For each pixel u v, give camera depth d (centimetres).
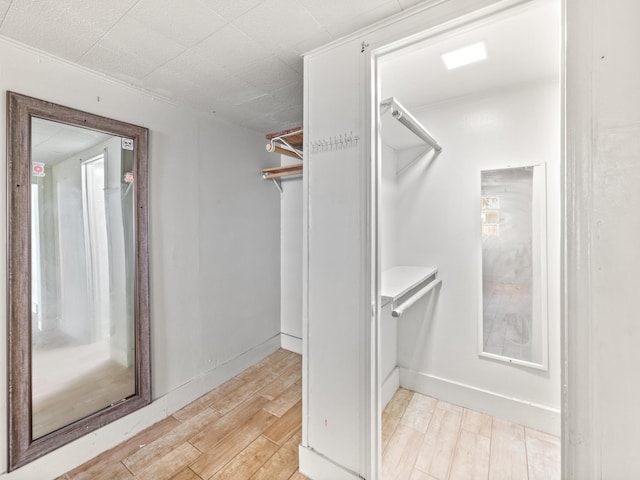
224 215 238
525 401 184
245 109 213
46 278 145
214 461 156
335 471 136
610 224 78
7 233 132
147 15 115
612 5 76
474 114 193
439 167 209
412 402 209
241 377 246
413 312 221
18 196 134
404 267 219
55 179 147
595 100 79
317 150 141
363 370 129
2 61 129
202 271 221
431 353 215
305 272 146
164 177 195
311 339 145
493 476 146
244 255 257
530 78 169
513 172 183
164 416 193
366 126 125
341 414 135
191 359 213
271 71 160
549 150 172
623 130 76
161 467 152
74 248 155
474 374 200
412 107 211
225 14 115
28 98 135
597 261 80
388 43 119
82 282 158
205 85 176
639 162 74
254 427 183
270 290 286
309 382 146
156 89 181
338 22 120
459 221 203
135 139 177
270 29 125
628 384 77
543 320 177
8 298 132
